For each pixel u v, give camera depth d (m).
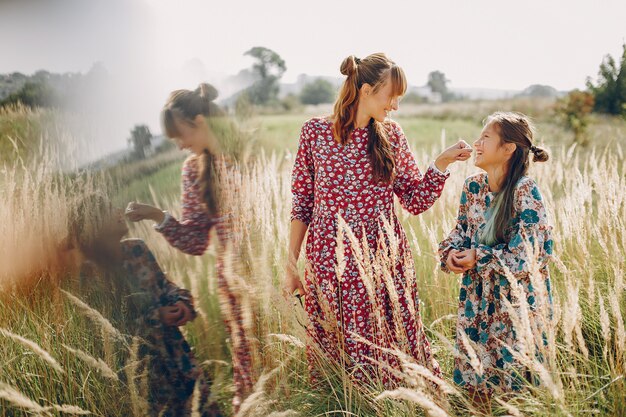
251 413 1.90
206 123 1.66
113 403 1.78
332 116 2.59
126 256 1.60
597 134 13.45
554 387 1.80
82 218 1.52
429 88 70.12
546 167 4.75
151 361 1.69
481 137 2.53
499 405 2.40
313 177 2.70
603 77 15.51
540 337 2.02
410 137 21.23
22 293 1.55
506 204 2.46
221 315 1.80
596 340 2.94
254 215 1.93
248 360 1.90
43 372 2.01
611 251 3.34
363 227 2.55
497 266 2.44
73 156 1.49
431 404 1.69
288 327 2.41
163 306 1.67
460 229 2.74
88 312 1.58
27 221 1.48
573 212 3.47
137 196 1.58
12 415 2.06
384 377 2.51
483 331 2.55
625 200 3.31
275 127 22.17
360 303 2.54
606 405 2.18
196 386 1.76
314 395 2.49
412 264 2.68
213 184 1.72
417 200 2.71
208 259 1.75
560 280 3.43
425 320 3.54
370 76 2.42
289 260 2.73
